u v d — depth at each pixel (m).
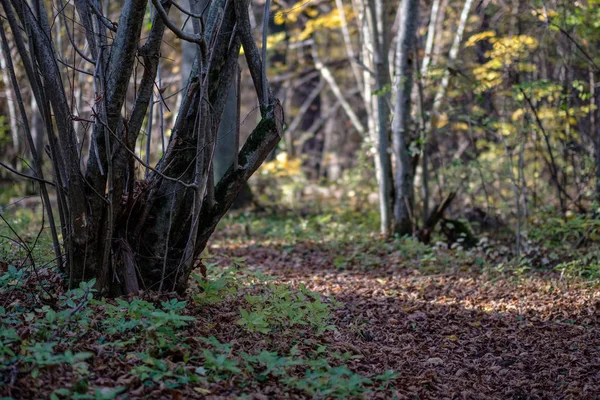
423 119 10.76
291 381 4.04
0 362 3.67
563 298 6.88
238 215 13.61
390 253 9.84
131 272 5.13
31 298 4.83
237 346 4.66
